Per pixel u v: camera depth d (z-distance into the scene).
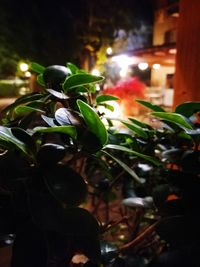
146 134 0.31
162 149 0.33
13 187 0.20
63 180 0.19
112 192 0.44
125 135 0.33
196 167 0.24
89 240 0.21
